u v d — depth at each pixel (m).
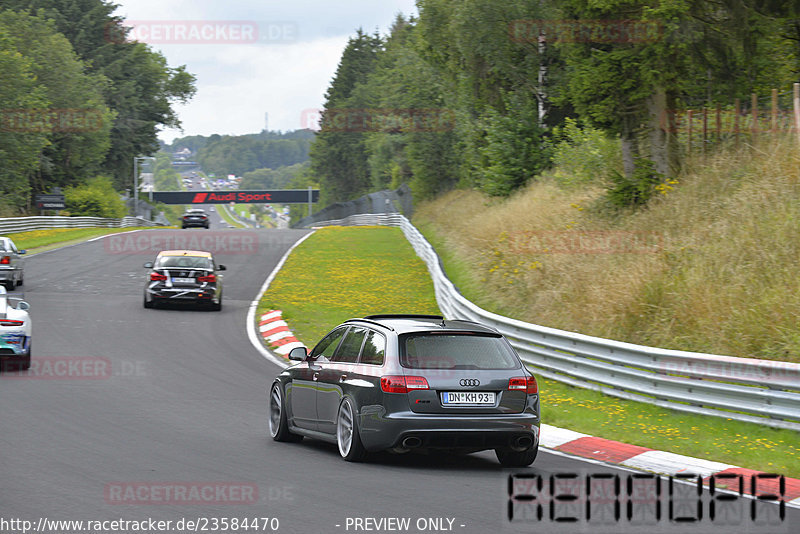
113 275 81.44
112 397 31.52
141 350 44.31
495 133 102.19
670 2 52.94
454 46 119.69
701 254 43.53
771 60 65.38
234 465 21.11
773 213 43.56
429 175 158.12
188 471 20.14
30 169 181.25
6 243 69.88
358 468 21.28
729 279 39.91
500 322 42.31
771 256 39.44
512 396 21.62
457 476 20.64
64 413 27.92
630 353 32.81
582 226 58.47
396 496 18.14
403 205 161.25
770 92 65.44
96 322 53.94
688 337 37.22
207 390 33.88
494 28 102.56
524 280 52.97
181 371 38.47
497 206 96.31
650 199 55.56
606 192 62.62
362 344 22.97
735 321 36.12
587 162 73.88
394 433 20.97
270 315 59.06
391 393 21.09
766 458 23.34
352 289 72.81
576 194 69.81
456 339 22.16
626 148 62.31
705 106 62.44
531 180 97.88
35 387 33.06
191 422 27.28
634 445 25.56
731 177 51.19
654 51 55.25
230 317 58.59
